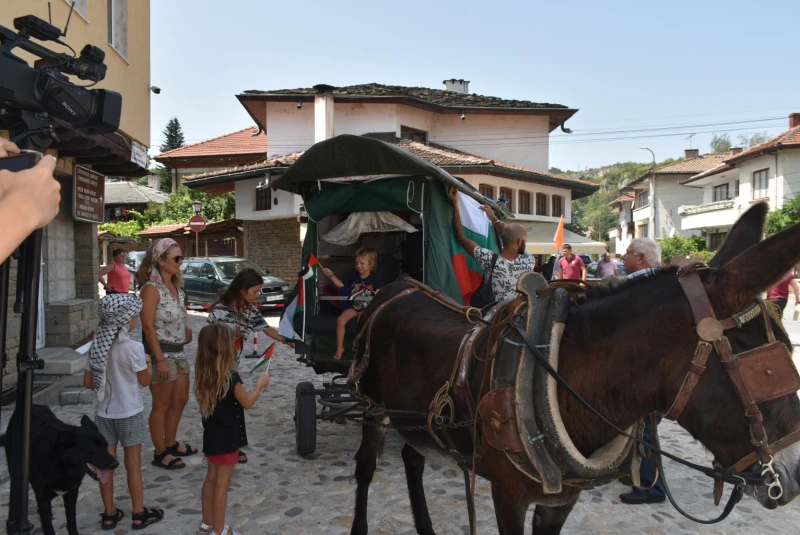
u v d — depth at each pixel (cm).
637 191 5547
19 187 119
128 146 963
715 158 4975
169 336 558
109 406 437
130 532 436
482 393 281
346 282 728
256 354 1146
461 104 2473
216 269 1939
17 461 193
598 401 257
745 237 247
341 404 596
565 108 2464
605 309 264
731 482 227
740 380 216
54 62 243
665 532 445
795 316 1134
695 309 228
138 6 1038
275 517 463
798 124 3578
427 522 416
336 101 2212
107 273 1281
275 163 1997
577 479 257
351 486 523
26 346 190
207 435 403
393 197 592
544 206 2588
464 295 602
